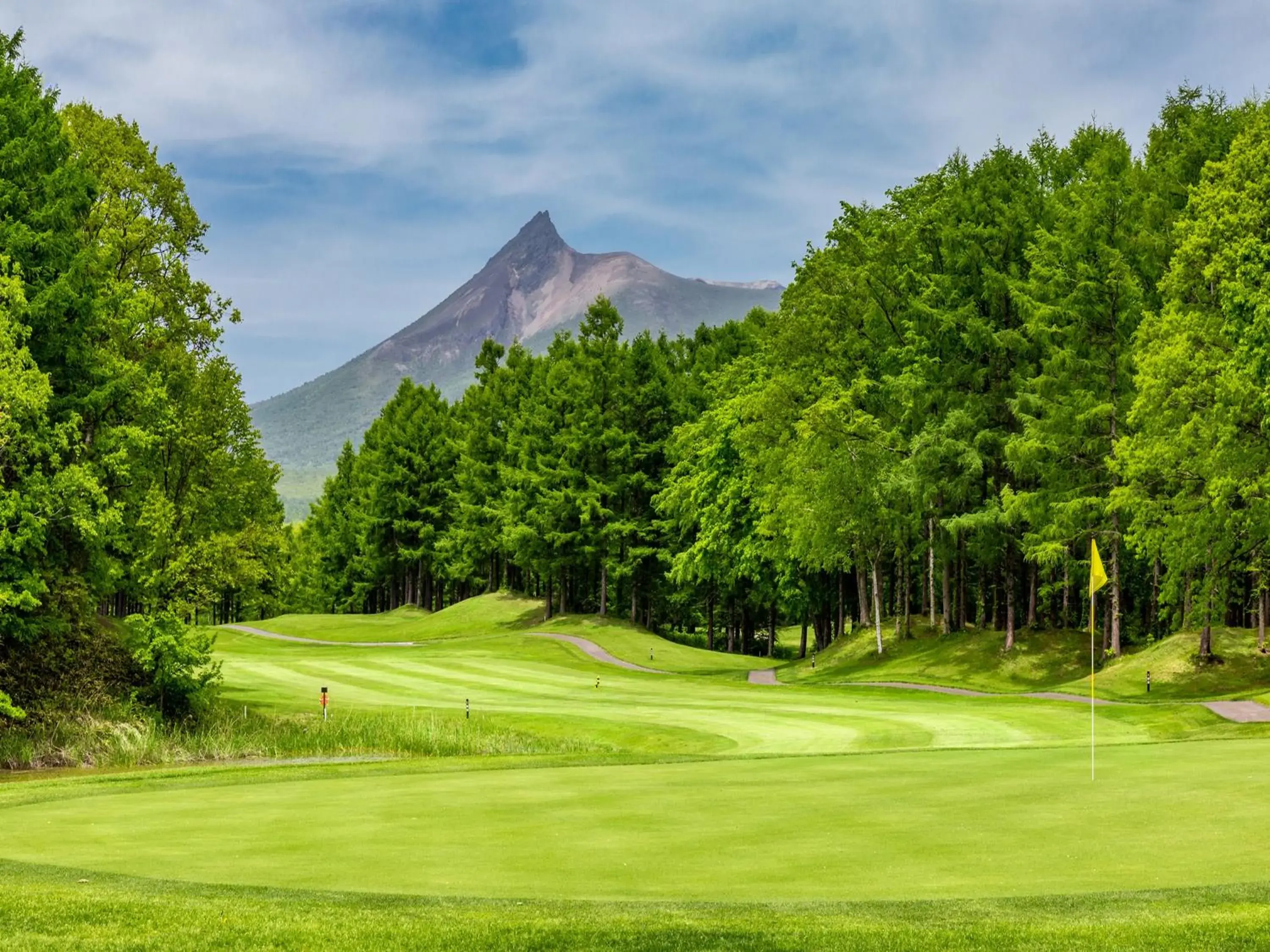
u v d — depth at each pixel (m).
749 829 13.10
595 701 39.62
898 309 51.34
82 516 30.77
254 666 53.00
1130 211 42.75
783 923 8.52
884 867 10.91
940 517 48.81
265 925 8.59
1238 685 37.78
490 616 81.69
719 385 66.94
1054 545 41.00
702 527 64.38
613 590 81.25
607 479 76.12
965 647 48.09
